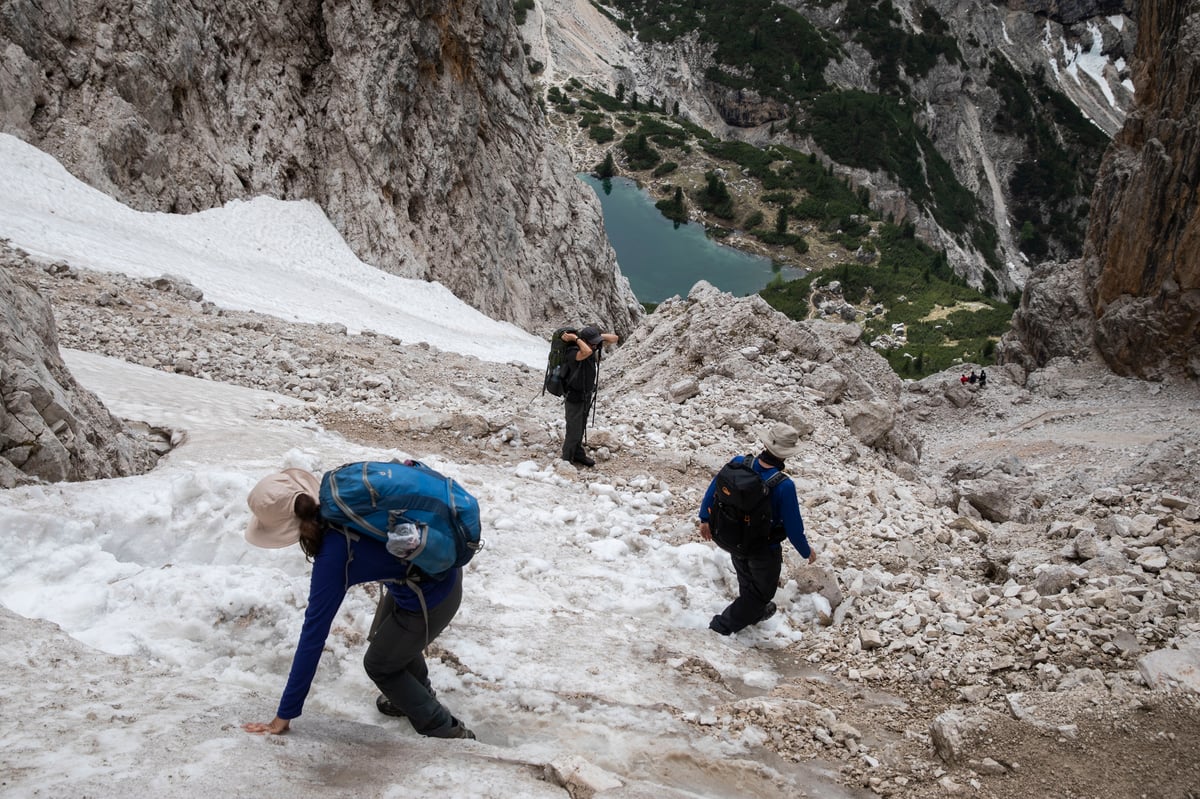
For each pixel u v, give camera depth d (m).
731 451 11.48
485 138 54.66
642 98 178.25
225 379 13.41
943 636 6.23
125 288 19.92
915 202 157.75
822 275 107.50
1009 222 197.12
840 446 12.49
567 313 56.34
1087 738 4.73
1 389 6.13
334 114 45.84
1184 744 4.58
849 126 165.75
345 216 45.31
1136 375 42.56
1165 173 40.16
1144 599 6.18
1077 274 47.47
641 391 14.47
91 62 36.41
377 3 46.78
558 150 60.88
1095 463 26.58
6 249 19.55
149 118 38.06
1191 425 33.44
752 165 150.25
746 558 6.31
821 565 7.42
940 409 38.38
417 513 3.80
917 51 195.12
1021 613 6.26
